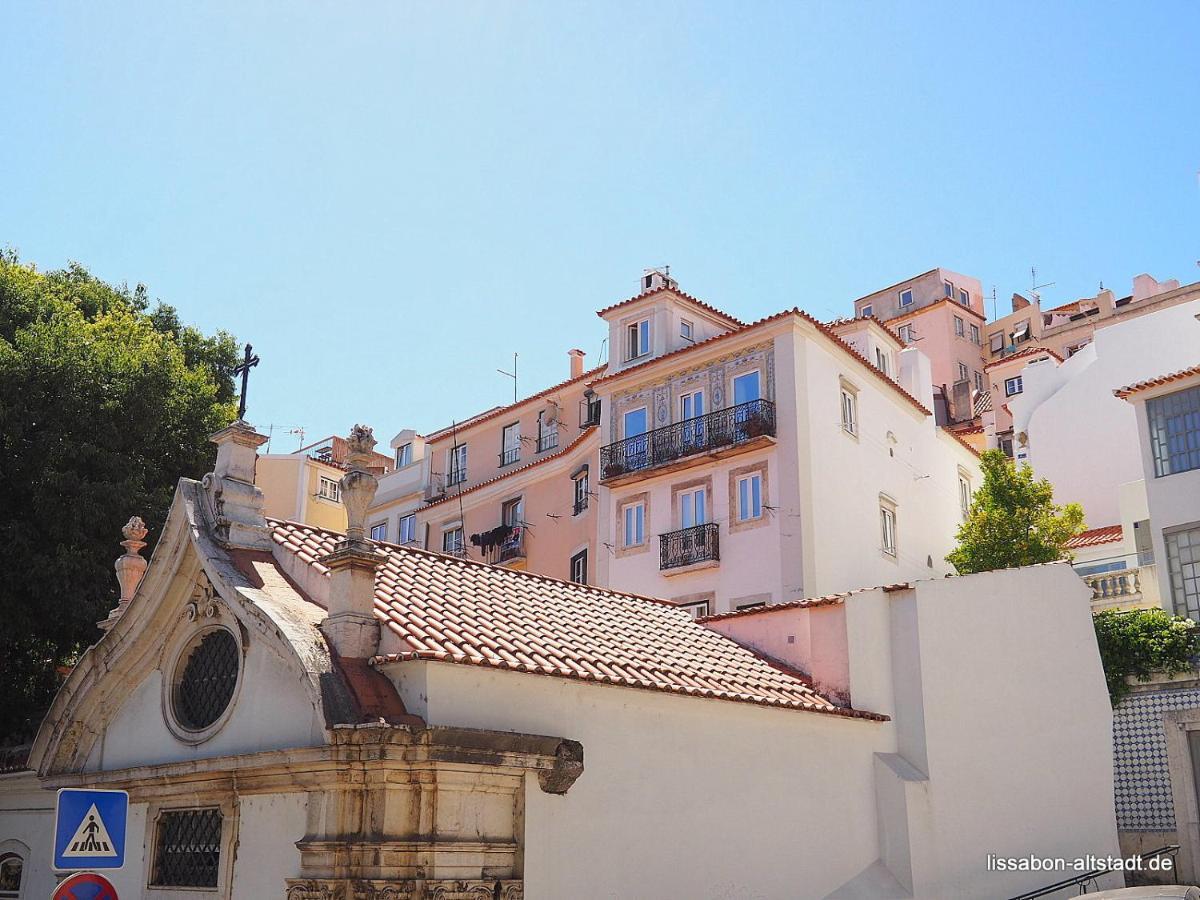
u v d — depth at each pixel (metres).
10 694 19.53
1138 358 32.44
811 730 14.91
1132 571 21.20
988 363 57.91
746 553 27.88
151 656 12.66
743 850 13.36
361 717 9.96
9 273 21.73
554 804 11.25
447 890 9.76
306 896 9.72
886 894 14.70
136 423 20.27
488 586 14.41
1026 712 16.30
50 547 18.83
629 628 15.24
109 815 8.41
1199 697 17.66
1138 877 17.17
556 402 39.28
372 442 11.61
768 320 28.52
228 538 12.22
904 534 31.98
